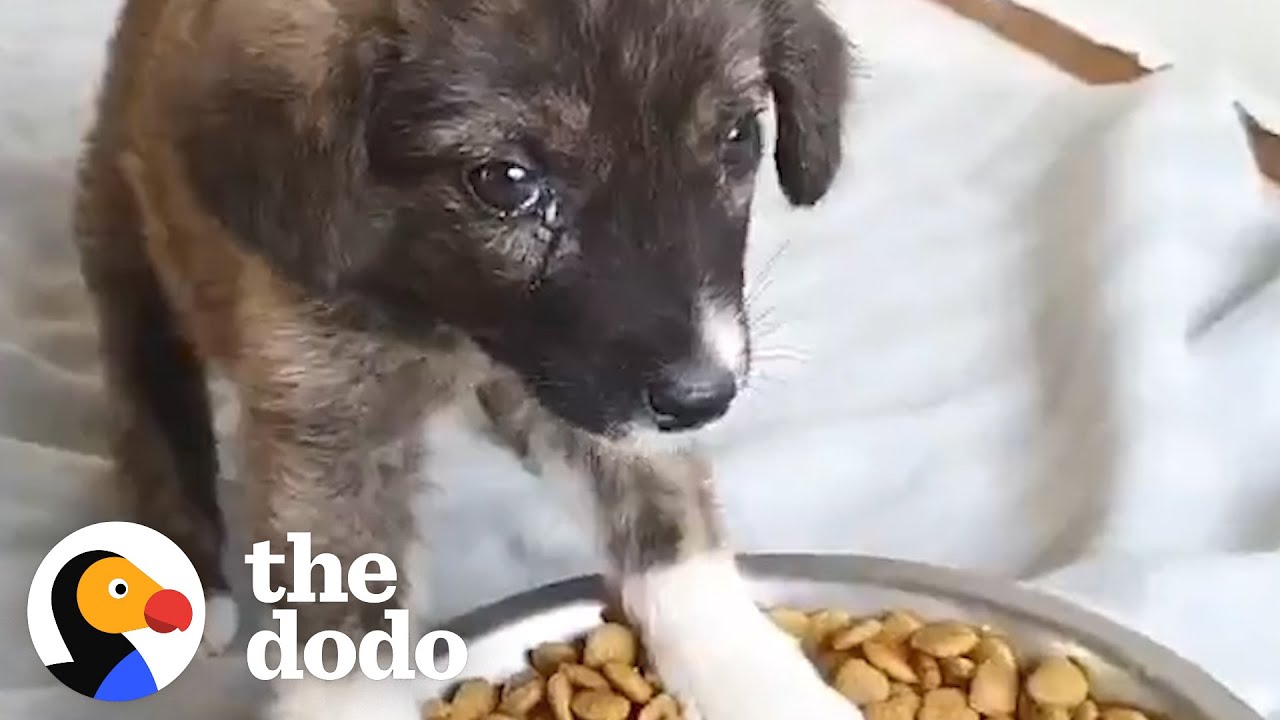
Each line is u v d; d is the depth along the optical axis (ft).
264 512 1.12
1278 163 1.79
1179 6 2.11
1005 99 1.92
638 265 0.97
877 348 1.62
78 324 1.65
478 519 1.45
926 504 1.46
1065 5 2.13
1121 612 1.28
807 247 1.74
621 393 0.98
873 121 1.90
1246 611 1.29
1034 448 1.50
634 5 0.96
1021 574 1.37
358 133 0.97
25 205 1.81
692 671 1.14
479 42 0.96
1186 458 1.45
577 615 1.19
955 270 1.70
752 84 1.01
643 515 1.17
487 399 1.17
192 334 1.17
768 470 1.48
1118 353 1.52
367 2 0.97
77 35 2.08
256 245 0.98
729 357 0.98
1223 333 1.55
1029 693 1.12
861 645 1.16
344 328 1.06
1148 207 1.66
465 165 0.96
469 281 0.99
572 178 0.96
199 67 1.00
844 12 2.11
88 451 1.51
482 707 1.13
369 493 1.13
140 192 1.16
